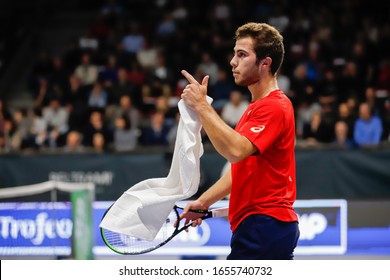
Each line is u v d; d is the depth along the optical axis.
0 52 31.19
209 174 18.11
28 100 29.38
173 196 7.14
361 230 16.28
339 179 18.44
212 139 6.81
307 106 22.92
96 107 23.81
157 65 26.97
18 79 30.61
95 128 21.75
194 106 6.91
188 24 29.11
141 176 18.64
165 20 29.56
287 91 23.89
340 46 26.80
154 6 31.52
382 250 16.27
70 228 15.59
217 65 26.45
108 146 21.64
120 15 30.64
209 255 16.12
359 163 18.42
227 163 17.98
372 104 22.66
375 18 28.08
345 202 16.30
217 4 29.69
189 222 8.10
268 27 7.35
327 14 28.41
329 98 22.78
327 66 25.64
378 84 25.08
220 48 26.84
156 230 7.30
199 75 25.17
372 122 20.80
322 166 18.44
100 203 16.62
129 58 27.34
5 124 22.84
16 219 15.84
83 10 33.66
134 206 7.33
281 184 7.25
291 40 26.95
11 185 18.95
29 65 31.08
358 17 28.47
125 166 18.69
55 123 24.61
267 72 7.35
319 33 27.38
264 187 7.20
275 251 7.20
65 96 25.92
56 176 18.88
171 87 26.12
